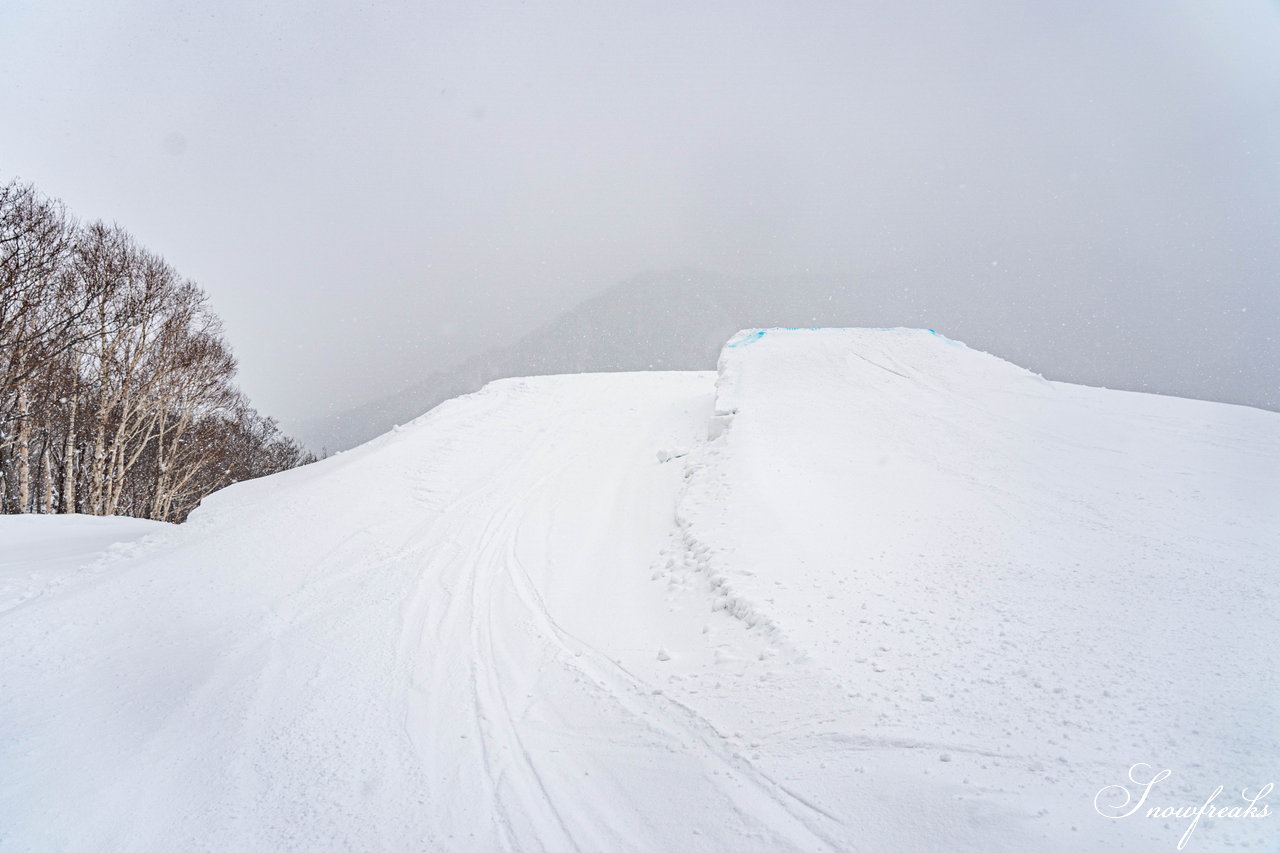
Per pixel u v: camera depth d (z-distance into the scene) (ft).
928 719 13.23
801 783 12.22
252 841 12.67
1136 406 41.27
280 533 31.27
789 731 13.78
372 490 36.55
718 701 15.48
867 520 25.49
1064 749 11.87
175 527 35.24
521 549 28.96
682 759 13.65
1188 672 14.02
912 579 20.06
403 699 17.65
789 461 32.78
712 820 11.79
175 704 18.21
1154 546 21.79
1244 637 15.43
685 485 33.58
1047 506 26.22
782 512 26.20
